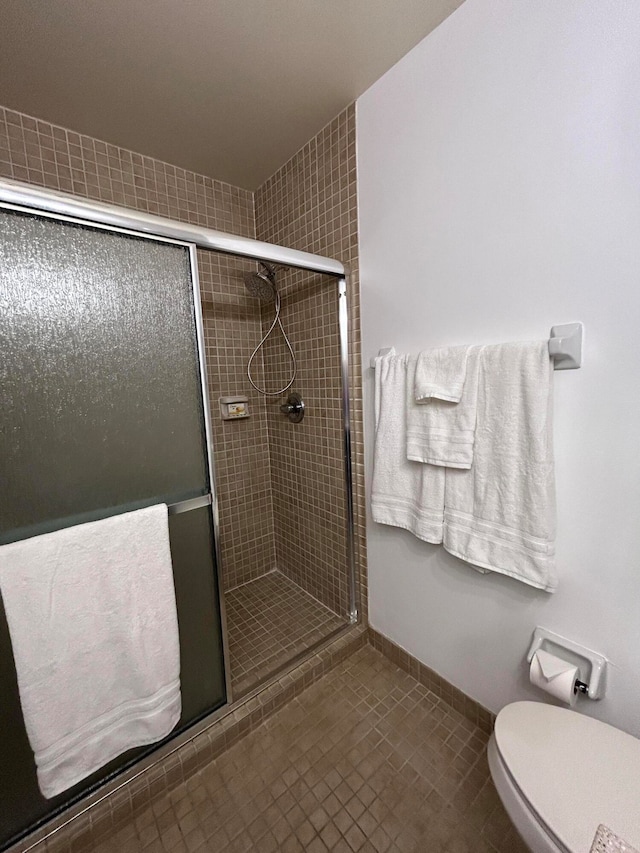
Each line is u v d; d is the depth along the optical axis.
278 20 0.94
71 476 0.85
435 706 1.25
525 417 0.88
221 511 1.91
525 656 1.01
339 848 0.88
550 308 0.86
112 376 0.89
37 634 0.78
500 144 0.90
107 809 0.92
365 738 1.15
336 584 1.70
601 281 0.78
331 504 1.65
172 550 1.03
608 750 0.71
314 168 1.45
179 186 1.62
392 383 1.20
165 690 0.98
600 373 0.80
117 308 0.89
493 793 0.98
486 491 0.98
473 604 1.12
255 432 2.00
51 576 0.79
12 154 1.26
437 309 1.10
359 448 1.46
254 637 1.58
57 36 0.96
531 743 0.73
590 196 0.78
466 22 0.92
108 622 0.88
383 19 0.95
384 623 1.48
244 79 1.14
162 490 1.00
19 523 0.79
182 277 0.99
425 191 1.08
